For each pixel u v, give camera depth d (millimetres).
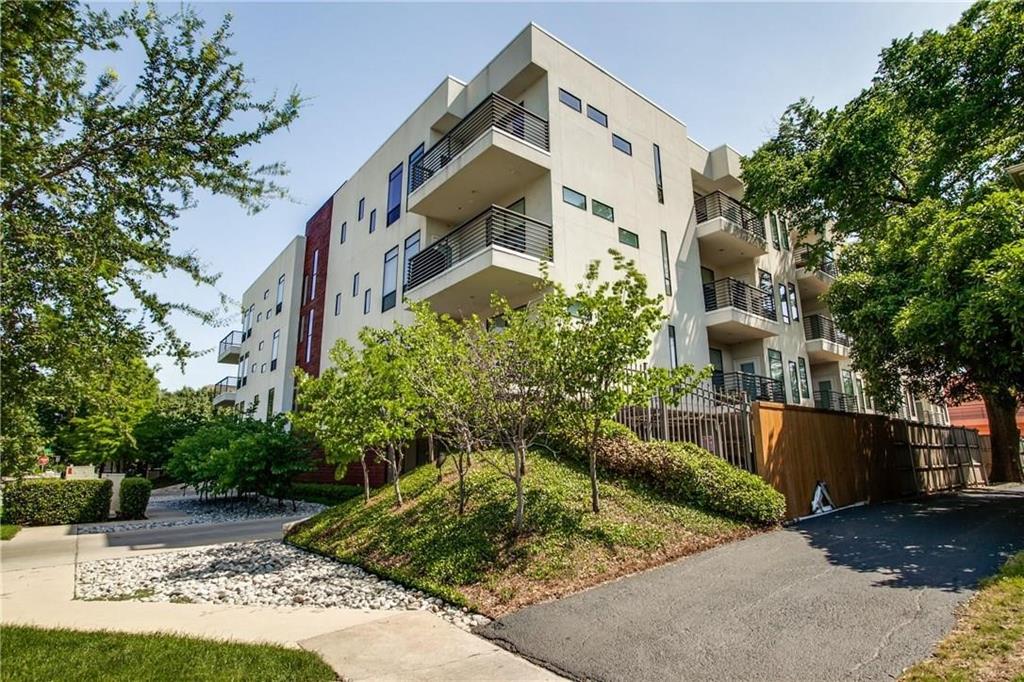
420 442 16578
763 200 18266
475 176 14500
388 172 20125
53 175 4496
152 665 4176
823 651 3955
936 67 14367
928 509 10461
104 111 4664
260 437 17375
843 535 7758
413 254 17672
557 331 7641
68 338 4363
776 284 21469
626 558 6637
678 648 4223
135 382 5320
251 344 32500
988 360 10023
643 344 7398
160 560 9305
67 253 4367
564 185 14422
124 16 4789
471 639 4824
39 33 4215
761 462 9031
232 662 4250
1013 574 5266
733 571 6137
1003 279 7859
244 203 5500
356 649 4605
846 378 23531
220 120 5270
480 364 7590
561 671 4027
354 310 21141
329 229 24734
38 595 6957
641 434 10531
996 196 9078
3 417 4152
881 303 12430
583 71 15906
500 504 8289
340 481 19688
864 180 16094
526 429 8008
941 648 3803
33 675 3961
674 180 18109
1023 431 29688
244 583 7309
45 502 14766
